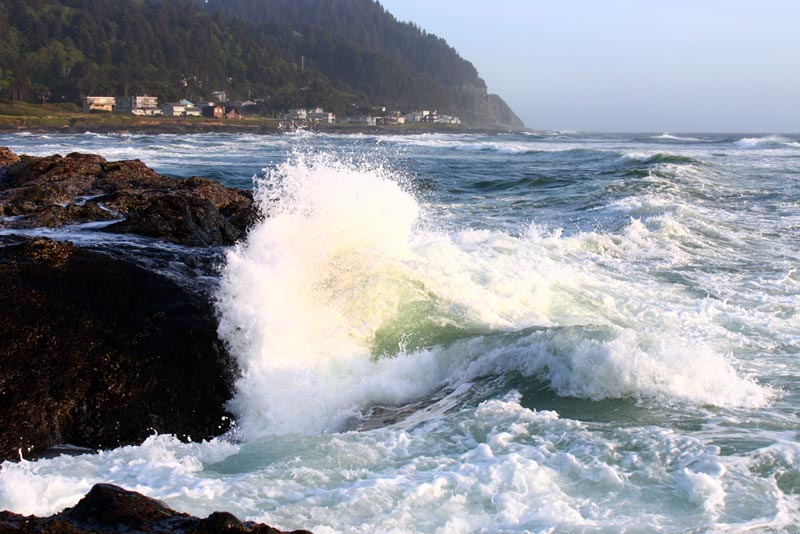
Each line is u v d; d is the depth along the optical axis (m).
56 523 3.34
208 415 6.32
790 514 4.16
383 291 7.64
